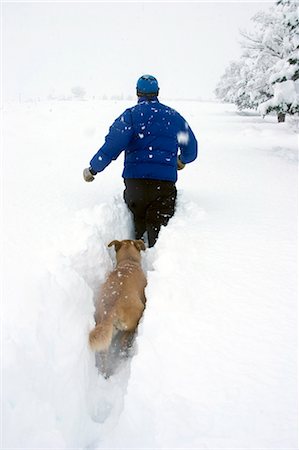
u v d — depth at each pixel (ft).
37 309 7.72
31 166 24.29
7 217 13.60
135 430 6.22
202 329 7.48
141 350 7.29
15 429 5.90
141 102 13.65
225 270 9.63
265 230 12.34
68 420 6.82
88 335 8.34
